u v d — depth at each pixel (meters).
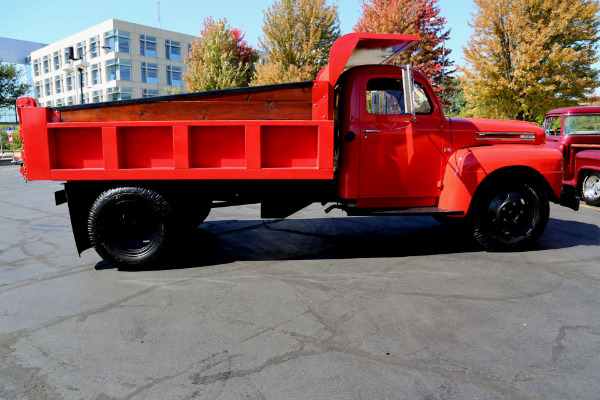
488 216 4.92
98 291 3.92
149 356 2.71
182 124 4.35
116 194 4.41
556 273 4.23
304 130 4.45
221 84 23.45
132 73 48.59
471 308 3.40
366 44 4.70
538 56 17.11
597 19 17.06
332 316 3.28
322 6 20.55
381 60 5.46
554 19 17.12
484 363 2.57
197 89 24.50
